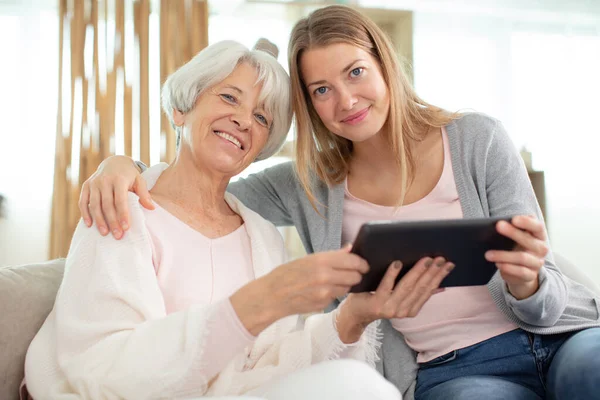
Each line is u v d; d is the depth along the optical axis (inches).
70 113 142.1
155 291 47.2
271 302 38.7
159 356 39.3
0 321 48.9
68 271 47.4
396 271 40.1
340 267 38.3
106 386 39.6
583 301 57.7
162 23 144.8
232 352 39.3
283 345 47.6
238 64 55.8
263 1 152.9
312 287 38.1
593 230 170.6
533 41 173.6
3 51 148.9
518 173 59.9
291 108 60.3
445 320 58.0
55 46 150.6
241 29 156.1
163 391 38.5
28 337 50.0
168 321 40.8
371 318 44.4
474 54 170.1
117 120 142.6
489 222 38.1
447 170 60.8
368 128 59.3
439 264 40.1
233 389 44.9
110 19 146.3
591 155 172.1
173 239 52.6
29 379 45.4
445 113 64.2
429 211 60.4
